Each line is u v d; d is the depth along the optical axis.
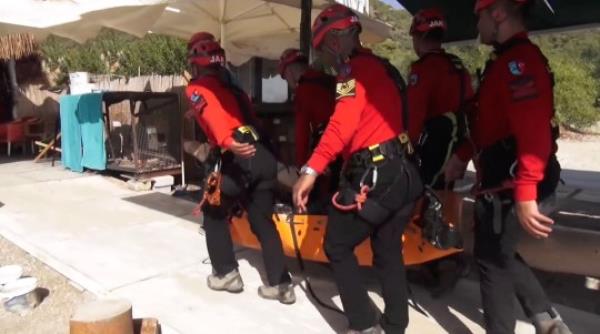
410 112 3.29
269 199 3.43
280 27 7.34
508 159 2.41
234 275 3.62
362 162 2.56
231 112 3.19
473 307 3.43
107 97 7.68
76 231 5.10
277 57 8.19
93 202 6.36
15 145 11.03
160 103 7.66
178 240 4.82
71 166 8.61
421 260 3.28
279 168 4.01
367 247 3.38
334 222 2.72
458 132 3.20
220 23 6.94
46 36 5.28
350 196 2.60
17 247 4.65
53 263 4.21
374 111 2.53
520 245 3.46
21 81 11.80
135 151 7.45
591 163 12.84
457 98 3.32
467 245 3.58
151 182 7.47
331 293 3.63
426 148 3.36
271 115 5.99
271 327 3.15
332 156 2.54
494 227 2.48
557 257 3.34
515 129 2.25
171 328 3.12
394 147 2.57
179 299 3.53
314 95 3.68
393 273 2.75
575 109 20.06
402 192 2.59
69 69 16.78
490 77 2.41
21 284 3.57
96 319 2.50
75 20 4.39
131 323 2.66
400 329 2.80
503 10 2.34
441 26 3.37
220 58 3.27
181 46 17.55
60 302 3.58
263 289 3.52
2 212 5.82
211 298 3.55
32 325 3.30
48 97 11.79
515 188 2.28
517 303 3.42
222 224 3.55
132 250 4.52
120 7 3.95
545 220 2.21
